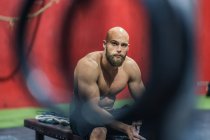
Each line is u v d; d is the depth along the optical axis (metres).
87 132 4.65
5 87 14.98
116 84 4.68
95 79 4.52
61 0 15.43
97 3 16.06
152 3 2.04
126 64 4.78
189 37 2.07
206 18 19.53
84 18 15.84
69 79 4.48
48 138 9.52
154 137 2.65
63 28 4.61
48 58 15.24
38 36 15.27
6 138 9.82
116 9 16.80
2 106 14.97
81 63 4.54
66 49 4.62
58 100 3.33
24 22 3.23
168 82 2.08
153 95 2.16
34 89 3.16
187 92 2.18
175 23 2.03
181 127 2.51
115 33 4.22
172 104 2.22
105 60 4.56
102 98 4.64
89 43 16.05
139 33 16.77
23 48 3.23
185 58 2.05
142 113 2.34
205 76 19.53
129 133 4.50
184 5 2.07
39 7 14.76
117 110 4.39
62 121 6.32
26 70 3.22
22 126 11.64
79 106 4.53
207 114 13.15
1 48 14.88
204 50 19.47
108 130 4.71
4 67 15.04
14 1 14.58
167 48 2.03
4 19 14.58
